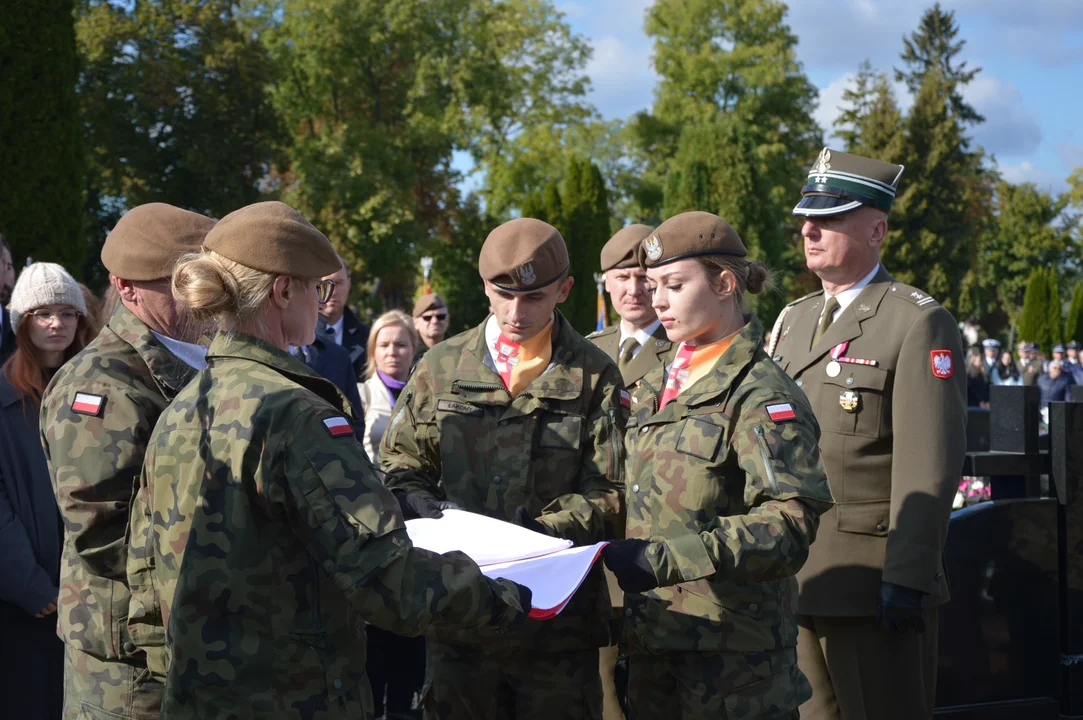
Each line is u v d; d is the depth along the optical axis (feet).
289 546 6.01
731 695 8.11
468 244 107.65
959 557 12.20
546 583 7.07
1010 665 12.37
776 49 131.44
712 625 8.13
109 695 7.48
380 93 107.34
